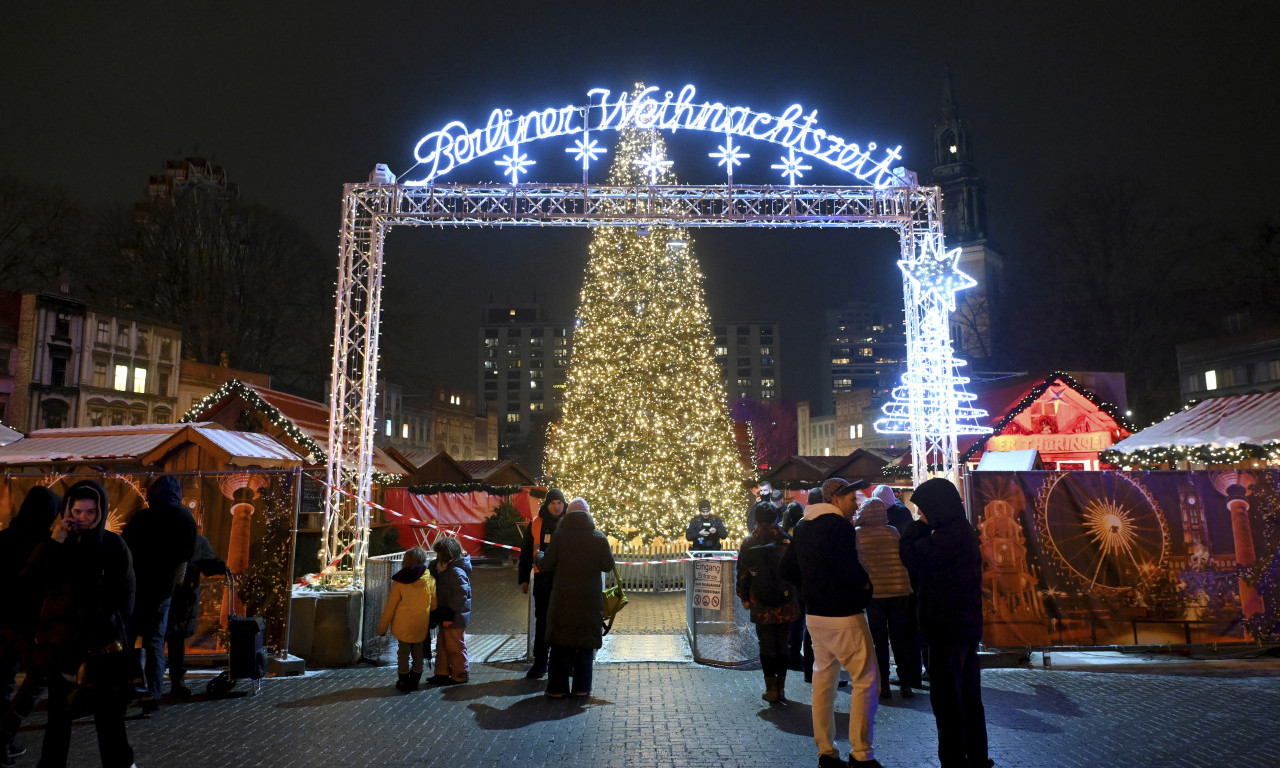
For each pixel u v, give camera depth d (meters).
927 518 5.51
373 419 14.26
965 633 5.26
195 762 5.83
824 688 5.64
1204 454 14.71
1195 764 5.56
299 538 16.34
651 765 5.70
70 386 42.09
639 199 14.80
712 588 9.87
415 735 6.51
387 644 10.94
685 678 8.83
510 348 164.38
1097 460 23.69
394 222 14.46
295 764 5.77
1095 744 6.06
